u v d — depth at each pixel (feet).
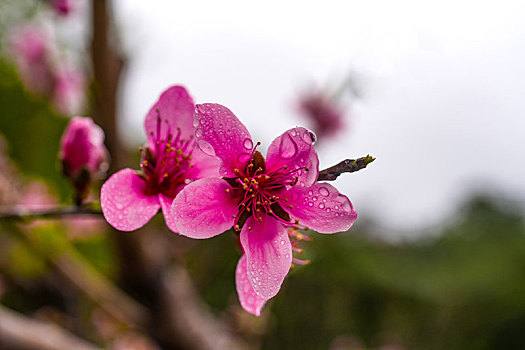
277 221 0.81
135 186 0.84
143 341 1.73
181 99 0.85
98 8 1.07
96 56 1.09
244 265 0.83
